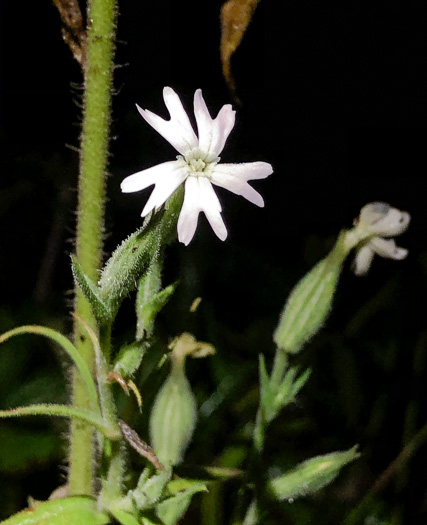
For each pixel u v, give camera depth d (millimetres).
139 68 583
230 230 581
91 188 247
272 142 624
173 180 230
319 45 616
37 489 369
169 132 234
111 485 241
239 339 456
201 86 599
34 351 437
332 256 274
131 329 455
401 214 275
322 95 620
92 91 245
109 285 231
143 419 274
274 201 608
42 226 550
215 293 507
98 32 243
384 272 526
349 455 270
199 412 386
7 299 508
